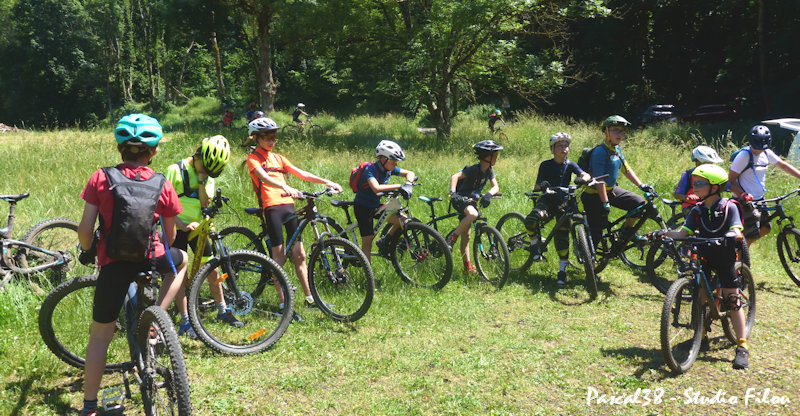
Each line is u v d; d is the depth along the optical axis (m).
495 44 17.88
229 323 4.75
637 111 31.20
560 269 6.13
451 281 6.12
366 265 4.89
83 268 5.66
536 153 14.56
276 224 5.00
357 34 19.91
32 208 7.70
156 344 3.19
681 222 6.38
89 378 3.20
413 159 13.01
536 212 6.05
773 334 4.81
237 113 41.25
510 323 5.07
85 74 53.25
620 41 30.89
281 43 22.61
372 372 4.06
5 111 53.38
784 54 24.77
